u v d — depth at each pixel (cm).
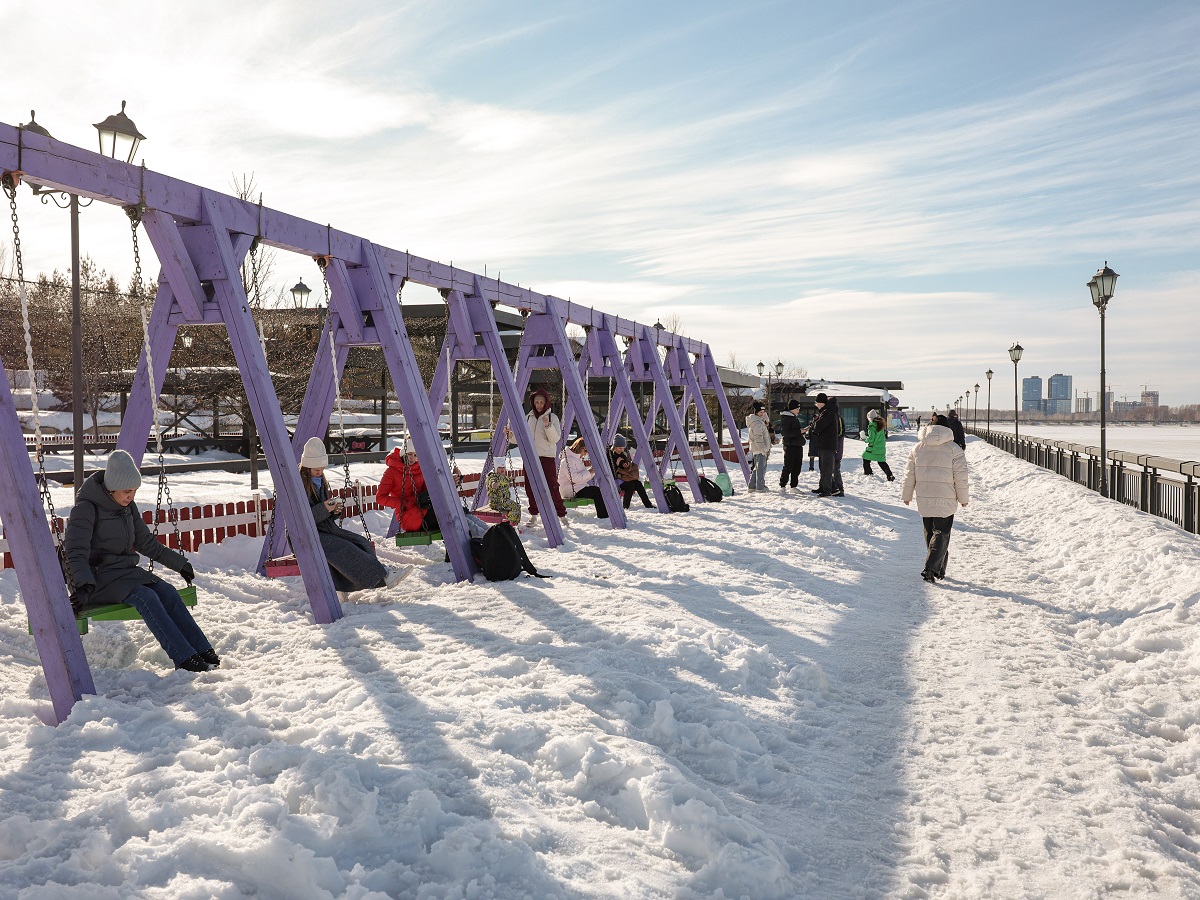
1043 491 1877
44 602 470
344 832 313
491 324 1080
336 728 411
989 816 382
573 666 536
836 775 423
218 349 2048
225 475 1955
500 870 298
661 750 423
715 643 616
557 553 1032
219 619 679
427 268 968
